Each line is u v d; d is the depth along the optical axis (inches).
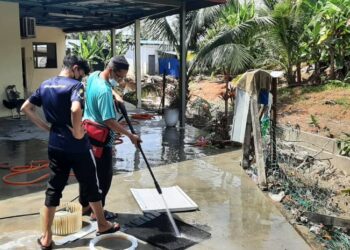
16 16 380.2
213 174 204.4
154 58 970.7
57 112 118.6
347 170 225.0
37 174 202.1
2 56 373.7
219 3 320.8
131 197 169.5
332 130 282.2
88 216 147.3
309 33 423.5
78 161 122.6
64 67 122.6
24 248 124.6
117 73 130.7
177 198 167.0
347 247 141.6
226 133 279.4
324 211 177.3
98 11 421.7
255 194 176.4
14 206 158.7
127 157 236.2
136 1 311.4
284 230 141.2
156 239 130.7
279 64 463.8
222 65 320.5
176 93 420.2
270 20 369.1
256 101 198.7
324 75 454.6
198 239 131.9
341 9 394.0
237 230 140.1
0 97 376.2
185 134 306.3
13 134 299.9
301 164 230.8
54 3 376.2
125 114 140.5
